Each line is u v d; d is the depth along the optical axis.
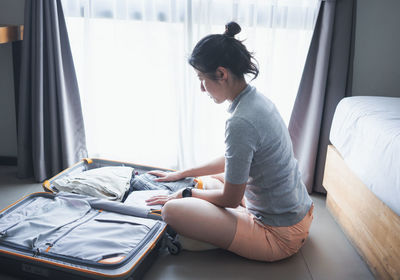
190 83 2.27
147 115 2.40
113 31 2.23
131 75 2.32
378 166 1.47
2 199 2.07
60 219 1.58
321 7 2.07
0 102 2.44
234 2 2.12
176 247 1.63
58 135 2.31
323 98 2.15
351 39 2.12
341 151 1.87
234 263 1.62
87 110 2.39
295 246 1.59
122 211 1.67
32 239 1.42
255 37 2.20
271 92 2.32
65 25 2.14
